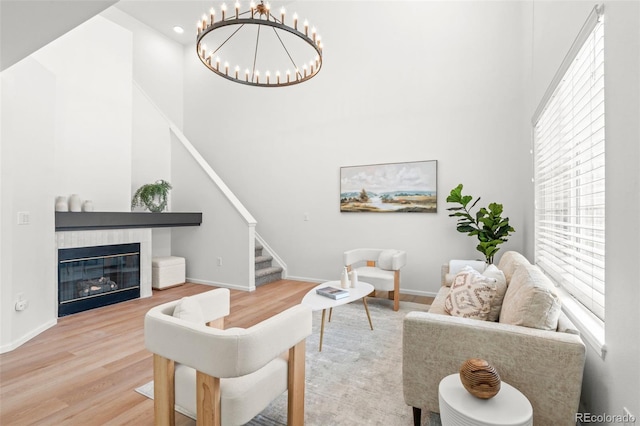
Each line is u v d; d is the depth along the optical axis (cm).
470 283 218
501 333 152
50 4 166
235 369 130
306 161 539
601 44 171
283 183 560
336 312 381
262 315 372
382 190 479
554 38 246
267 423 182
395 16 474
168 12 586
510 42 409
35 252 311
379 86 483
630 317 122
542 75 290
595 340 151
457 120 436
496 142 415
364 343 291
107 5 168
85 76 436
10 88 280
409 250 463
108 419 184
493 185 416
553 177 277
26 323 298
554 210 273
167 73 650
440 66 446
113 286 416
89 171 438
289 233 555
